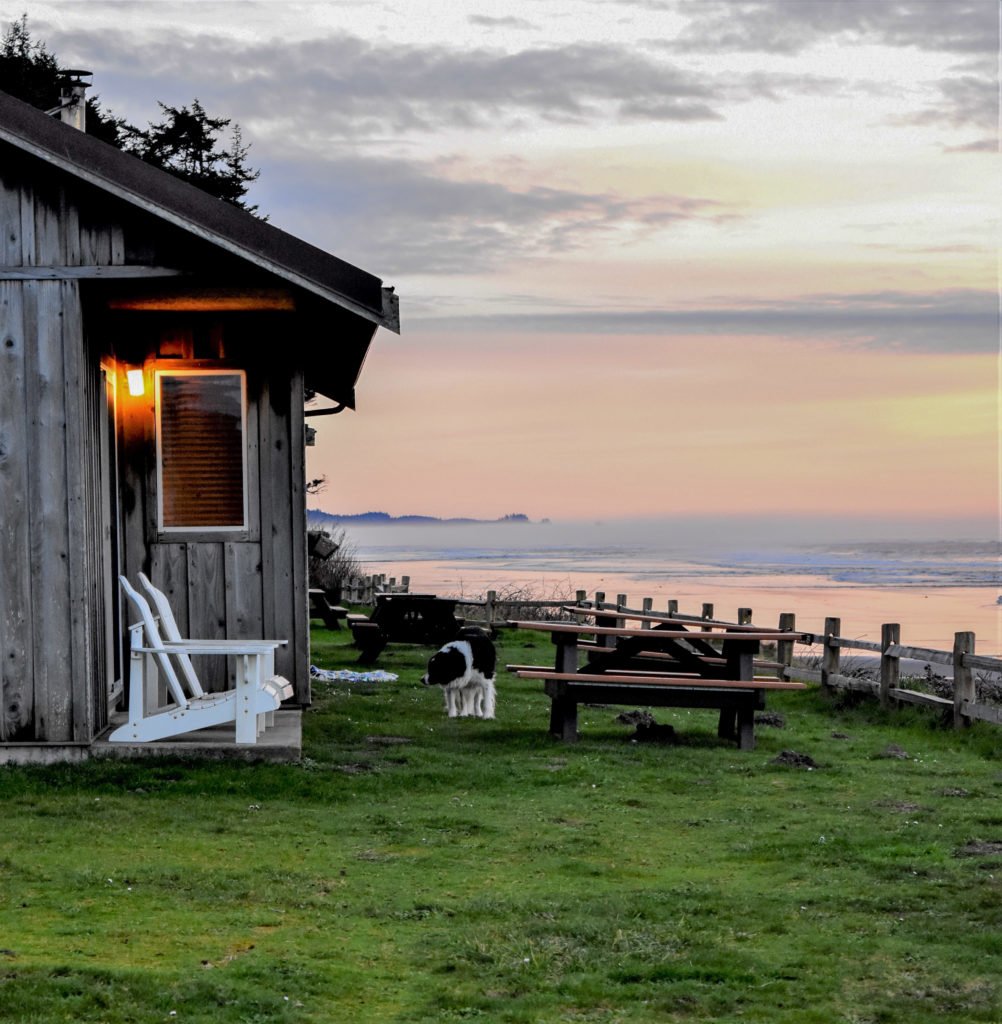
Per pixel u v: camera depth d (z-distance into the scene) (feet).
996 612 240.32
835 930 21.89
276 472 40.73
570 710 41.11
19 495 33.14
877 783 35.45
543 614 92.27
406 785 33.47
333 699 47.93
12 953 19.62
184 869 24.80
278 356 40.68
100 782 31.86
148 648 34.22
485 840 28.12
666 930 21.80
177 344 40.47
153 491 40.34
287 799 31.27
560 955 20.58
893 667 49.39
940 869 25.66
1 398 33.12
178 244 33.94
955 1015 18.10
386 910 22.80
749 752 40.06
